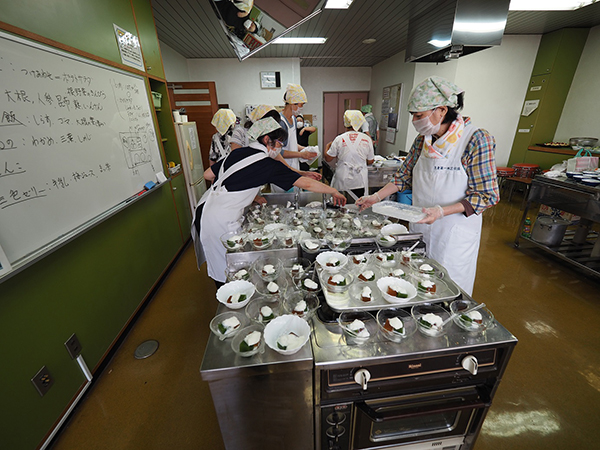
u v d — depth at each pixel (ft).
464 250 4.92
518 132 16.11
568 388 4.95
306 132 13.91
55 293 4.43
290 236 4.47
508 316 6.73
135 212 7.18
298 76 18.86
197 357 5.88
